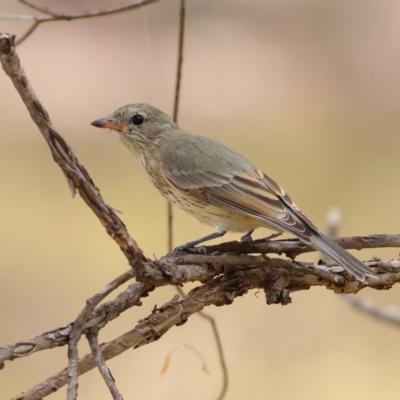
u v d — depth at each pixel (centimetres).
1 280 1322
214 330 770
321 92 1845
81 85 1777
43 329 1253
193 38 1902
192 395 1084
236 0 1989
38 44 1809
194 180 813
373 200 1578
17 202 1510
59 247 1409
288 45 1938
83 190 482
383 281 668
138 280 527
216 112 1806
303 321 1200
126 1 1866
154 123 880
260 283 617
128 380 1084
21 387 1081
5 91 1725
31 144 1656
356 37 1923
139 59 1842
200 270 579
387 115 1792
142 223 1505
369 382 1119
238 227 800
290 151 1722
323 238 675
